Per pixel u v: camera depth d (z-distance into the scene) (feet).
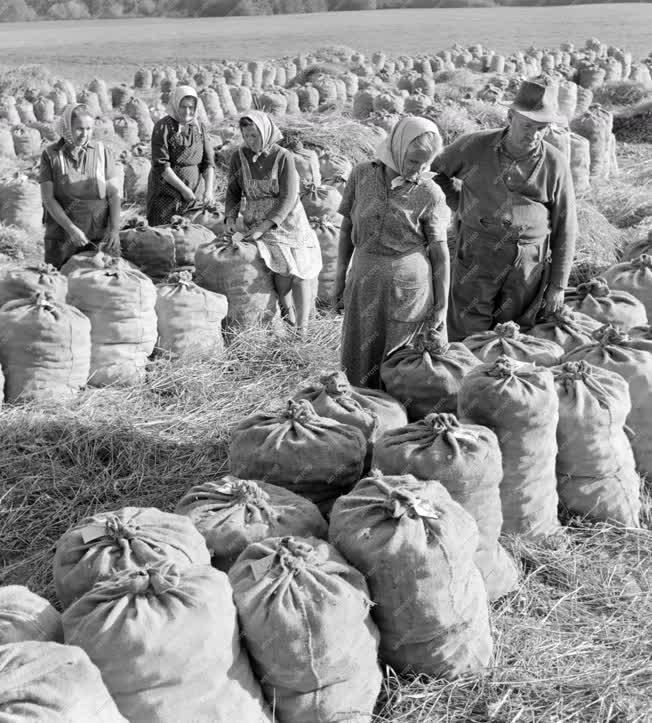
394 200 16.28
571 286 28.14
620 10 238.07
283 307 24.12
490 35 166.20
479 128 46.60
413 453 13.10
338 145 39.47
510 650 12.73
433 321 17.15
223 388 21.30
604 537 15.69
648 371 17.02
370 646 11.00
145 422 19.24
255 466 14.10
